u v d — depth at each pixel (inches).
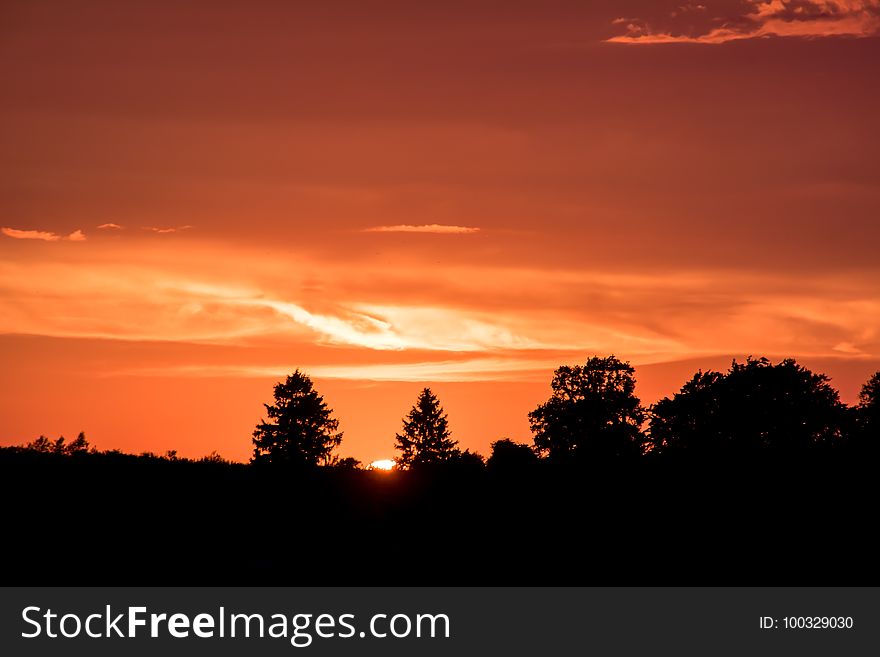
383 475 3565.5
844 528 3014.3
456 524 2952.8
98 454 3233.3
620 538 2864.2
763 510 3223.4
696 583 2443.4
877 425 4515.3
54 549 2317.9
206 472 3201.3
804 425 4562.0
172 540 2486.5
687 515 3147.1
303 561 2452.0
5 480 2751.0
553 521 3031.5
